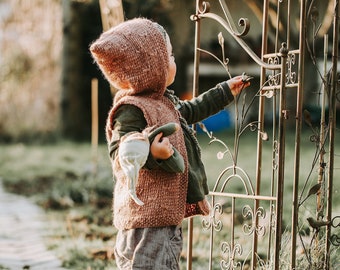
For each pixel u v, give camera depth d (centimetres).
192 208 387
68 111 2302
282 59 378
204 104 425
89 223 799
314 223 422
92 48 366
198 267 555
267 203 856
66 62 2291
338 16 418
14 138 2225
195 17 471
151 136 346
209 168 1312
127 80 368
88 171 1088
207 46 2652
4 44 2259
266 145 1889
